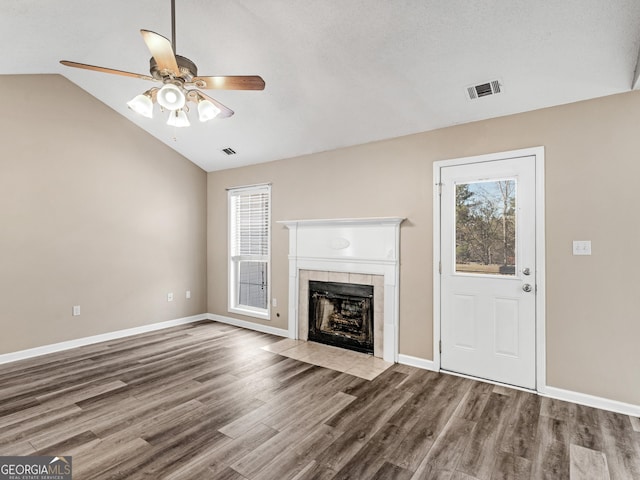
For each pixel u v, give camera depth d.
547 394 2.84
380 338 3.72
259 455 2.05
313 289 4.31
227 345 4.17
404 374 3.29
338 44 2.67
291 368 3.43
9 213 3.56
